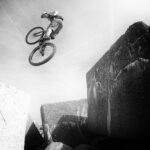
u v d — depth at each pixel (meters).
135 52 1.70
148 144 1.60
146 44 1.57
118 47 2.05
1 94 2.04
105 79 2.41
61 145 2.24
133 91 1.71
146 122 1.54
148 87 1.51
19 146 2.04
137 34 1.68
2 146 1.68
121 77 1.94
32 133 2.97
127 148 1.85
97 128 2.70
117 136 2.03
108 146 2.22
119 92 1.98
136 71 1.67
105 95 2.41
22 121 2.31
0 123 1.81
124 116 1.87
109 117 2.25
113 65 2.16
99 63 2.69
